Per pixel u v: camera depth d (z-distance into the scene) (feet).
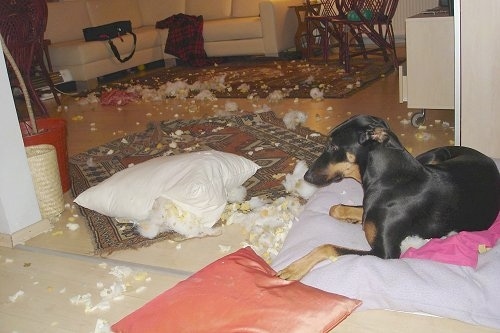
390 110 14.32
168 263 7.70
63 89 22.70
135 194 8.58
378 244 6.66
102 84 23.11
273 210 8.75
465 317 5.73
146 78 23.48
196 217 8.41
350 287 6.07
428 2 24.81
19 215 8.84
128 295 7.00
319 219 7.60
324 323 5.62
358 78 18.63
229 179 9.12
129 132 14.92
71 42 23.29
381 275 5.99
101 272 7.66
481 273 5.92
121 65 24.03
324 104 15.69
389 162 6.70
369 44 26.37
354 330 5.91
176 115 16.26
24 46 16.03
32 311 6.90
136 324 6.04
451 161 7.31
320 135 12.61
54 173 9.54
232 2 26.35
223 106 16.78
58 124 10.98
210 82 20.33
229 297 6.11
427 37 11.86
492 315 5.69
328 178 7.06
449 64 11.84
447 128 12.41
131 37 24.36
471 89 9.57
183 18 25.86
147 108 17.74
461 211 6.80
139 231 8.56
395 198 6.66
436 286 5.82
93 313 6.70
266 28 24.12
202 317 5.93
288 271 6.44
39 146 9.91
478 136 9.77
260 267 6.69
